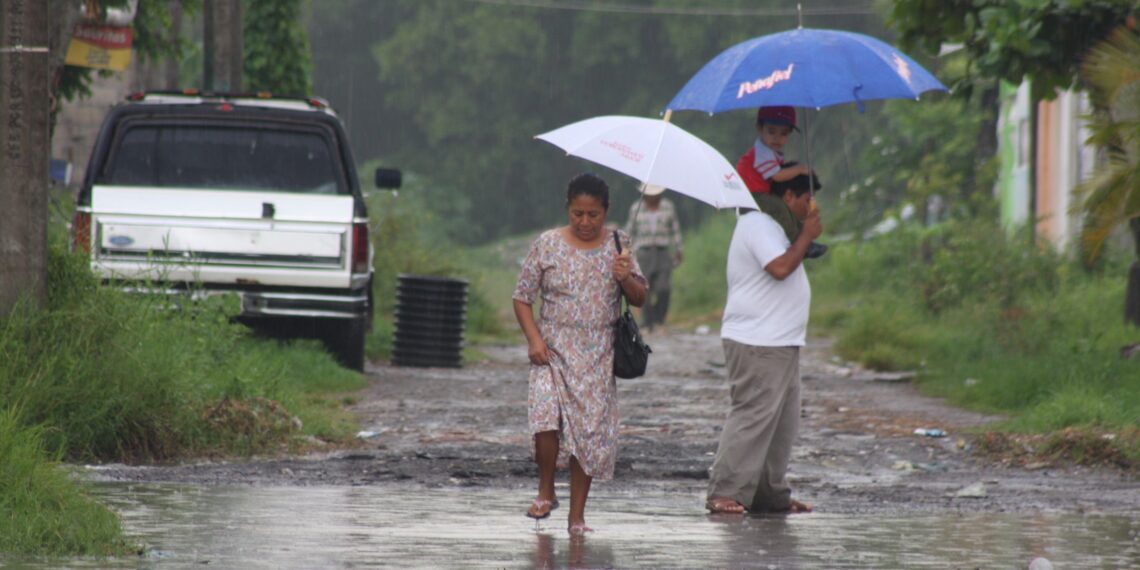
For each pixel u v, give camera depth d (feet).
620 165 98.02
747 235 106.93
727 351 107.76
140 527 92.68
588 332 97.45
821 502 115.03
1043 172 383.04
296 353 197.36
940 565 84.79
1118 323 242.58
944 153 460.96
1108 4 181.16
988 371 199.41
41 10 126.72
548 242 97.86
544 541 91.81
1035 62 186.29
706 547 90.22
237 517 98.27
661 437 157.07
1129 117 163.94
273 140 202.08
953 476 132.67
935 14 193.26
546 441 98.53
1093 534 97.86
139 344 132.98
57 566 77.97
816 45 103.60
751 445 106.42
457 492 116.26
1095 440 139.54
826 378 233.14
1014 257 300.20
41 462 94.58
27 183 126.62
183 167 199.31
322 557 83.46
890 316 276.41
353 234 197.47
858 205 518.37
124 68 212.02
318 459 134.10
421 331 244.22
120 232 190.90
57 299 132.16
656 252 364.99
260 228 194.49
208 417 137.69
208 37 277.44
